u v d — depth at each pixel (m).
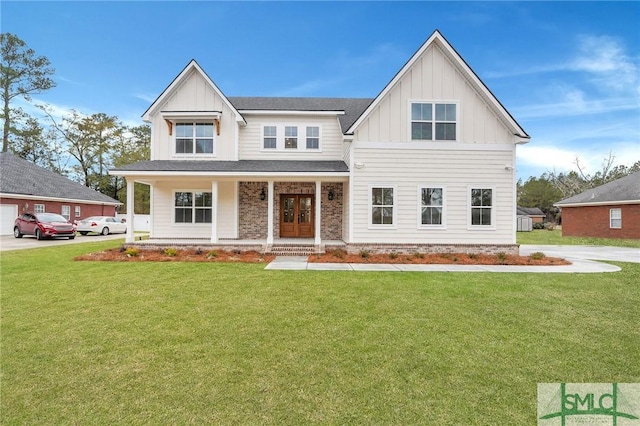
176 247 12.73
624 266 10.73
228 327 4.90
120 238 20.78
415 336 4.62
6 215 22.05
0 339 4.40
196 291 6.98
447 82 12.70
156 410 2.89
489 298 6.59
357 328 4.90
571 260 12.20
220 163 14.00
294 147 15.49
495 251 12.62
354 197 12.59
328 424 2.71
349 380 3.42
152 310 5.68
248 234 15.16
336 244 13.00
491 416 2.85
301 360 3.86
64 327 4.86
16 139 35.12
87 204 29.12
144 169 12.55
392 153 12.64
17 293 6.75
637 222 21.03
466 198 12.70
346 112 15.73
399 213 12.63
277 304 6.07
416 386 3.31
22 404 2.96
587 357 4.01
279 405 2.97
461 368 3.70
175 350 4.11
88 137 38.41
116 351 4.07
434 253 12.51
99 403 2.99
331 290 7.13
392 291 7.09
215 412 2.86
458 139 12.70
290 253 12.56
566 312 5.75
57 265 10.02
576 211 25.56
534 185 53.47
